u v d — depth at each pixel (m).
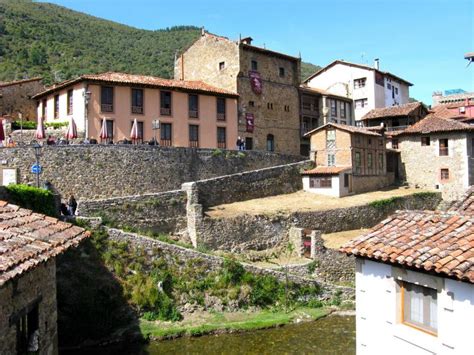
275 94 52.09
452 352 8.96
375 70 62.44
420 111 56.66
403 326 10.08
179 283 25.17
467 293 8.73
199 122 43.16
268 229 32.56
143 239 25.55
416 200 43.69
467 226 10.36
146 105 39.59
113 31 127.38
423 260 9.43
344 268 30.55
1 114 46.06
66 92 38.81
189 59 53.62
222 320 24.09
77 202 28.98
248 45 48.94
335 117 60.50
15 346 9.25
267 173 40.25
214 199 35.38
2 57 85.12
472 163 46.97
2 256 8.65
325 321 25.03
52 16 121.81
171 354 20.33
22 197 22.61
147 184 33.88
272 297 26.59
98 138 36.84
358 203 38.78
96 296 22.80
